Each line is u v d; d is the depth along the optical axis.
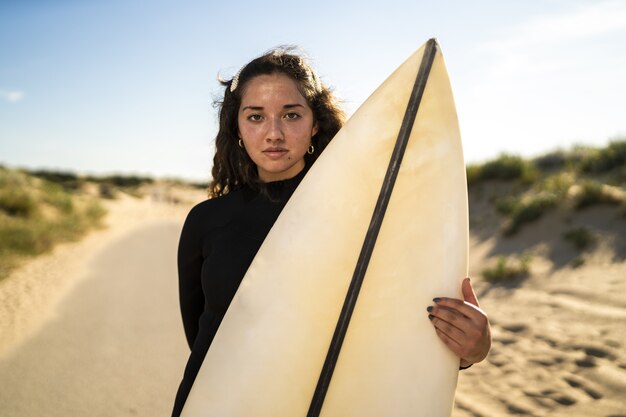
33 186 20.20
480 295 6.59
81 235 13.83
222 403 1.42
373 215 1.49
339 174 1.53
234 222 1.55
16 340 5.01
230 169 1.70
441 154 1.52
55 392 3.90
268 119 1.47
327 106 1.64
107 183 42.09
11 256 9.43
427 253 1.48
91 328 5.45
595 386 3.56
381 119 1.54
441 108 1.53
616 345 4.20
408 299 1.46
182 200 37.06
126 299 6.68
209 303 1.53
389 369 1.43
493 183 13.01
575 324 4.89
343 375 1.43
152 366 4.44
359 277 1.46
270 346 1.44
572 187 9.89
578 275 6.61
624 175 10.12
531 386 3.68
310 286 1.47
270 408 1.42
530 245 8.42
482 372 4.02
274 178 1.60
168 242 12.98
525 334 4.81
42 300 6.56
